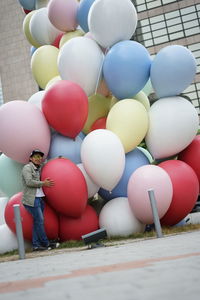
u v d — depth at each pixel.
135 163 7.45
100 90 8.27
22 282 2.52
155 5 34.25
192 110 7.36
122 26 7.46
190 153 7.63
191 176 7.14
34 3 10.59
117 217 6.92
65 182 6.55
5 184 7.80
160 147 7.33
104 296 1.72
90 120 8.05
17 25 50.00
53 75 8.92
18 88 49.09
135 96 8.01
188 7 33.31
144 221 6.91
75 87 7.06
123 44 7.37
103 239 6.63
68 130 7.20
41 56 8.95
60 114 6.96
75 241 6.86
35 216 6.46
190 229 6.63
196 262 2.49
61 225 7.14
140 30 34.59
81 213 6.93
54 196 6.60
